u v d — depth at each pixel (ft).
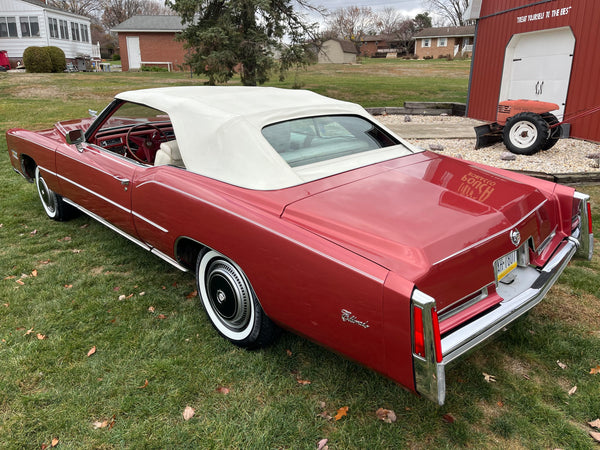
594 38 28.25
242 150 8.95
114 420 7.64
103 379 8.56
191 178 9.37
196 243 10.00
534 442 7.26
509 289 7.92
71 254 13.87
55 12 114.62
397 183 8.56
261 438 7.27
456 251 6.66
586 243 9.84
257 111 9.80
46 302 11.16
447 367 6.38
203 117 9.68
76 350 9.38
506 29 35.94
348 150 10.01
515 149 25.22
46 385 8.40
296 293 7.41
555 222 9.48
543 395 8.24
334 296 6.84
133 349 9.43
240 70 49.98
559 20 30.68
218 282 9.31
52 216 16.46
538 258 8.66
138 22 130.21
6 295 11.45
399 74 97.55
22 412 7.78
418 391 6.21
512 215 7.79
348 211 7.50
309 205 7.77
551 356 9.23
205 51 46.37
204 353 9.32
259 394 8.23
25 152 15.85
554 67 31.99
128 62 130.93
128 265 13.21
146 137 12.96
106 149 12.45
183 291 11.78
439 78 86.12
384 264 6.44
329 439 7.29
